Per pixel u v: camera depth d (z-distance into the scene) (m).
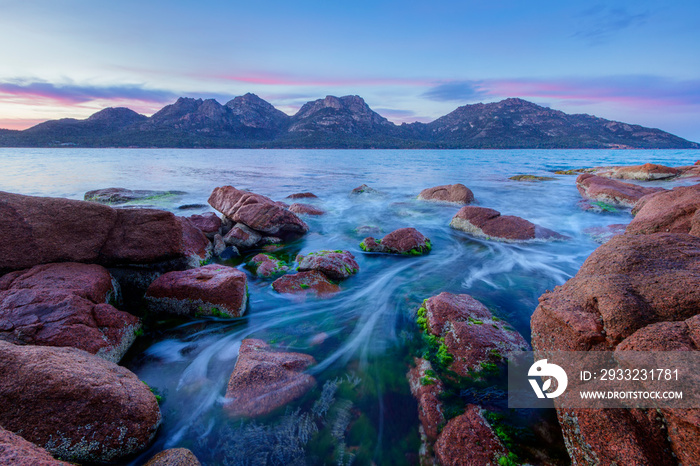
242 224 10.60
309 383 4.35
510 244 10.59
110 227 6.55
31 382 3.19
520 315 6.29
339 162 64.50
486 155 109.31
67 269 5.72
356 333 5.75
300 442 3.60
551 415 3.61
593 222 13.84
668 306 3.20
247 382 4.14
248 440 3.62
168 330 5.77
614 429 2.61
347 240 11.45
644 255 4.22
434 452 3.43
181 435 3.70
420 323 5.74
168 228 6.98
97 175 32.25
